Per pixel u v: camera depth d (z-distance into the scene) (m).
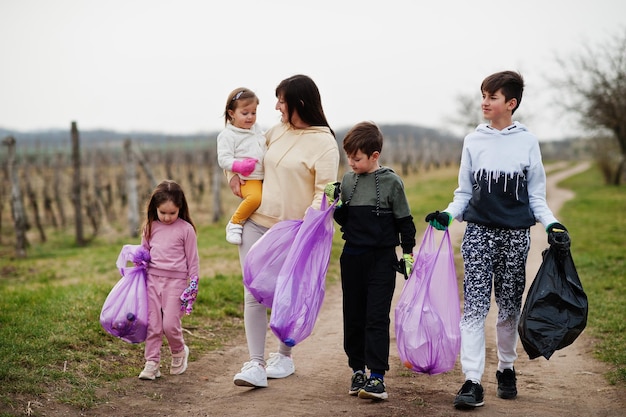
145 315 4.63
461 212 4.29
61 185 32.84
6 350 4.65
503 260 4.20
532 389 4.69
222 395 4.45
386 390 4.52
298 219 4.49
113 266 12.45
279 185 4.48
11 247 18.86
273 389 4.53
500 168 4.12
